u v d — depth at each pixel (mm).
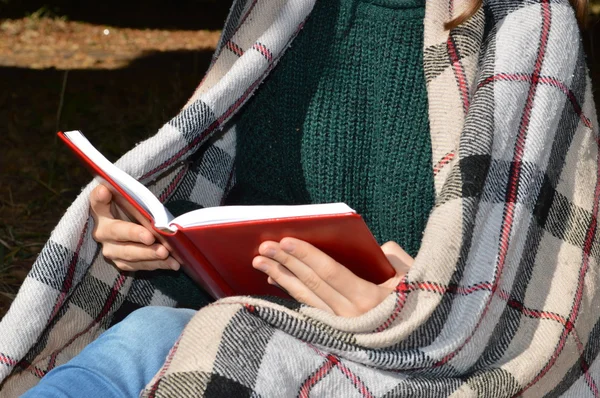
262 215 1530
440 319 1564
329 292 1581
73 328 2021
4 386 1936
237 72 1894
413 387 1558
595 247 1758
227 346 1482
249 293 1814
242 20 2037
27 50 10398
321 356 1538
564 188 1776
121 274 2057
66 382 1528
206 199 2145
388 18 1884
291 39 1950
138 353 1616
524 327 1715
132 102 8227
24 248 4730
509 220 1658
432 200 1864
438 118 1778
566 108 1773
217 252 1620
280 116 1988
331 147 1929
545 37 1771
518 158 1701
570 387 1764
